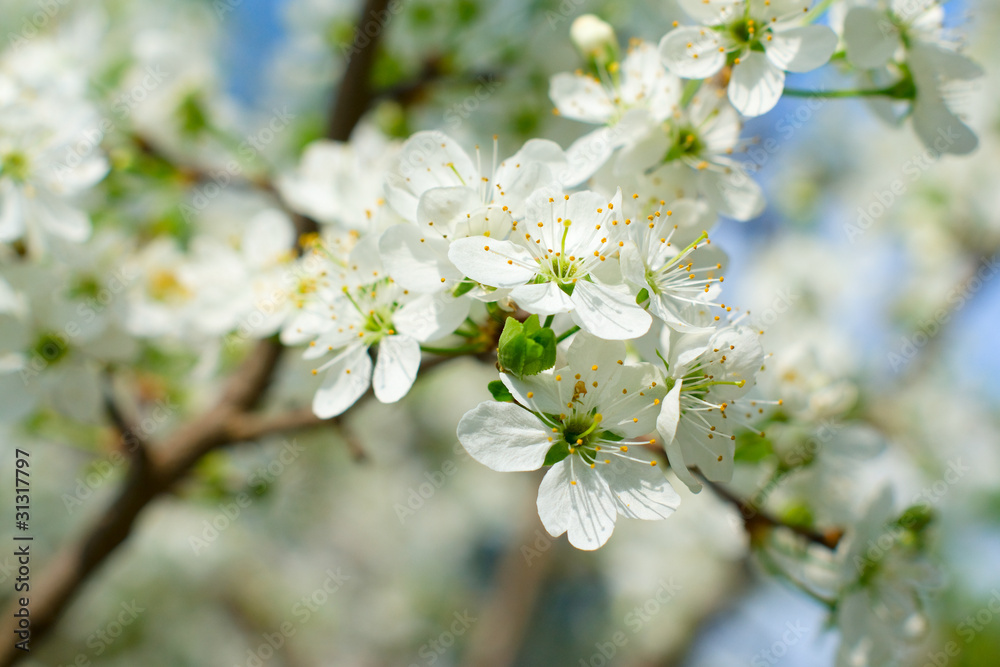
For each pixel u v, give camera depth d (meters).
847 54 0.23
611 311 0.21
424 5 0.33
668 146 0.23
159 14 0.36
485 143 0.33
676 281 0.22
